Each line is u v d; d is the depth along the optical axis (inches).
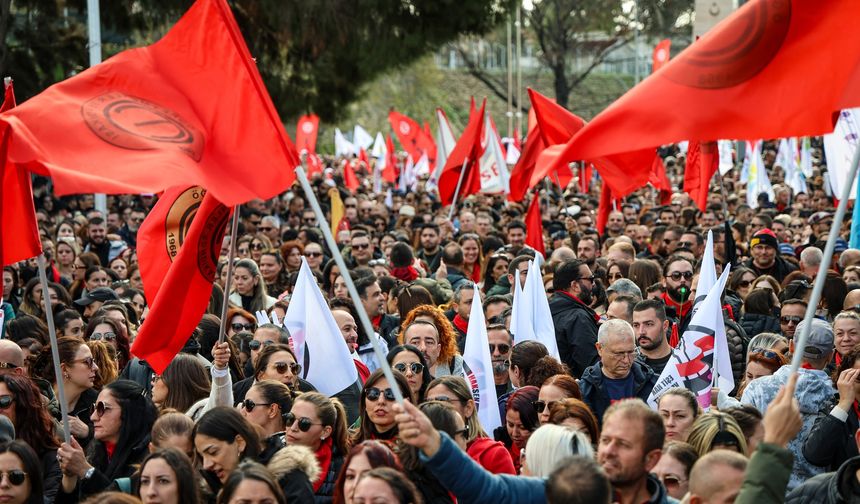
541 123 519.8
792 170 1019.9
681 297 402.0
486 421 323.6
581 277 391.5
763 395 283.3
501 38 3048.7
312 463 228.7
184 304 269.6
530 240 562.6
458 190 674.8
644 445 186.2
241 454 238.7
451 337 343.6
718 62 207.3
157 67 228.8
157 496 210.4
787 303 375.6
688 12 2476.6
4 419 253.4
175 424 250.7
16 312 504.7
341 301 408.8
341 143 1673.2
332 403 259.8
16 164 224.8
